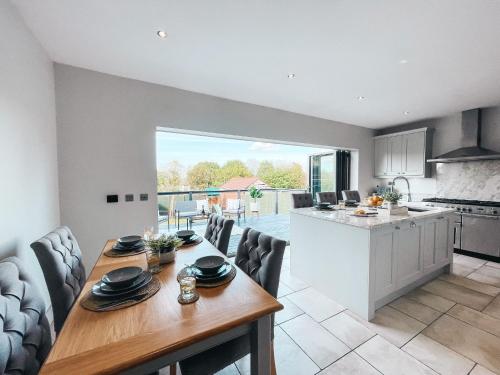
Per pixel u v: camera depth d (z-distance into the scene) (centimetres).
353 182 521
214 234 210
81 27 181
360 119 457
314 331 187
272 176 1006
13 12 157
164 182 792
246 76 267
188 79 275
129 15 167
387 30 181
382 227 207
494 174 380
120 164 269
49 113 222
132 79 273
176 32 187
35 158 189
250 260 150
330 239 235
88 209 255
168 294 108
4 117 146
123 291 106
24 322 92
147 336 79
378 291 208
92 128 254
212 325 84
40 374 63
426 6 155
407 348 167
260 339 97
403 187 501
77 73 246
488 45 201
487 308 216
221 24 177
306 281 268
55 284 127
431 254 263
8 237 148
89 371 65
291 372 148
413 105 368
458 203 372
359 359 158
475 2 150
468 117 391
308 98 336
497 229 328
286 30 183
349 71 253
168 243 147
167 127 296
